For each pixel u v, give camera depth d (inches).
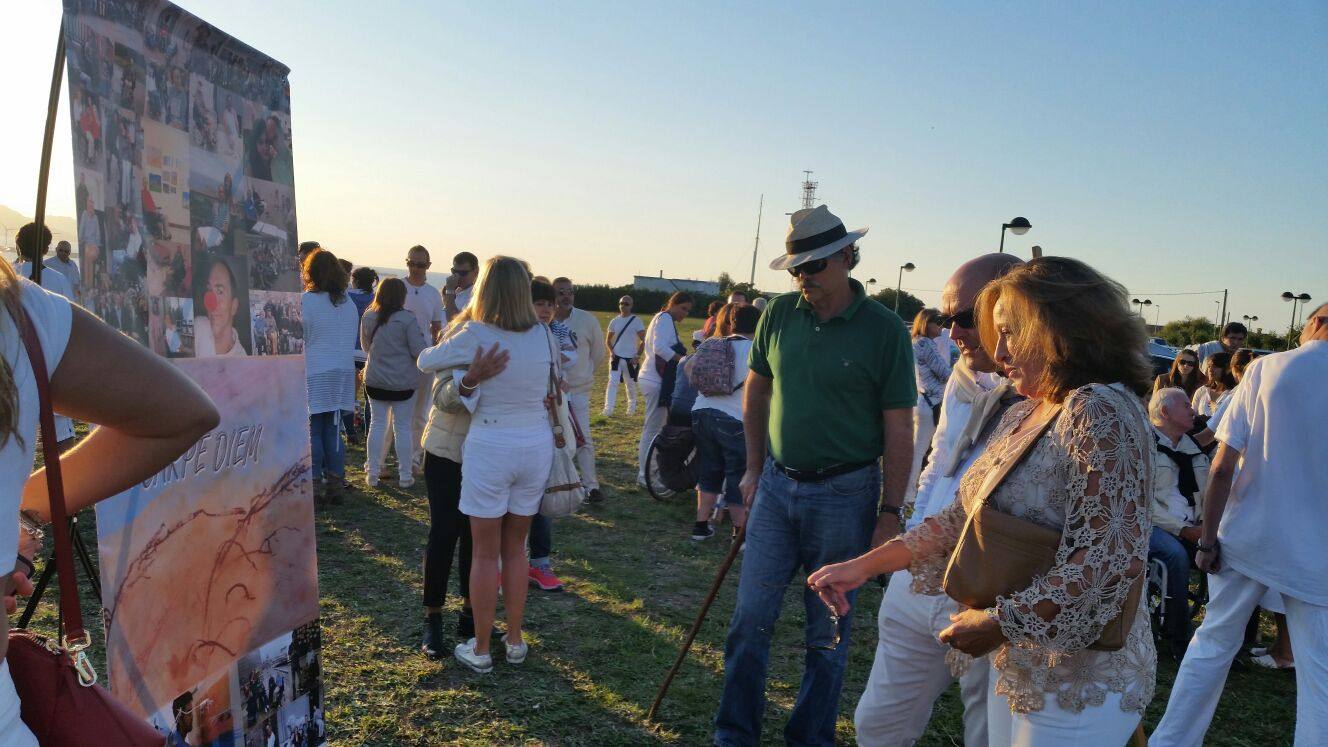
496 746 125.9
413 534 226.7
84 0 60.4
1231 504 117.9
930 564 81.6
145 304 68.1
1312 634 109.9
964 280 101.9
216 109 78.1
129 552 68.0
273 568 89.1
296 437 92.7
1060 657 67.1
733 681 124.1
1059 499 65.9
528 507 146.2
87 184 60.9
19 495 43.9
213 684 80.1
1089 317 67.1
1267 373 113.9
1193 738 123.5
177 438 52.1
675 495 287.9
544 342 144.2
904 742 101.3
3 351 42.3
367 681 142.6
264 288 86.6
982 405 93.1
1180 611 177.3
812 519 118.9
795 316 124.3
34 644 47.9
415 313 305.7
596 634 169.3
